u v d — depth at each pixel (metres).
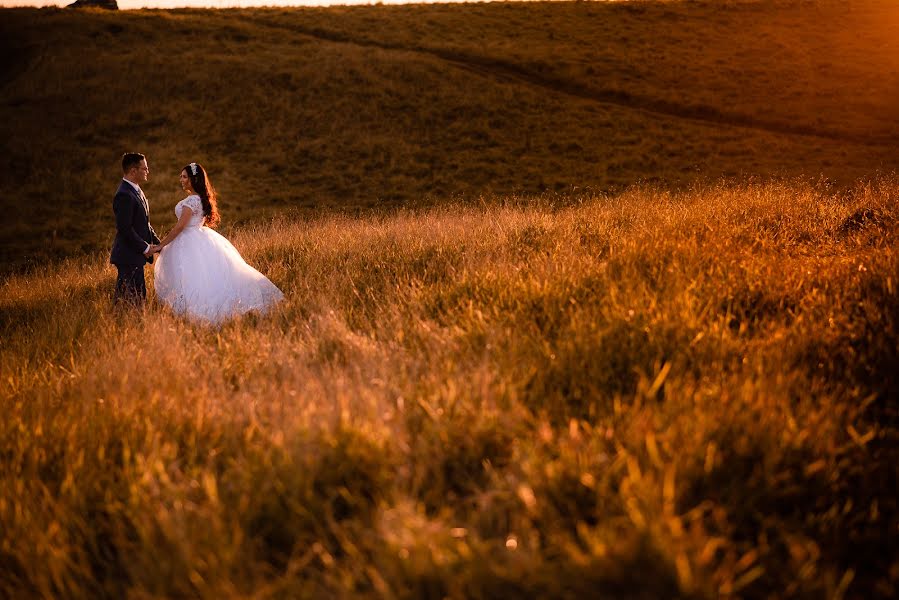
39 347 5.52
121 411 3.31
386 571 1.97
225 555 2.04
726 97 31.27
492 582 1.85
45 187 24.53
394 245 8.43
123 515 2.47
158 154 27.34
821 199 9.76
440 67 34.88
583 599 1.78
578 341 3.49
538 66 35.59
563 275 5.06
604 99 32.19
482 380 3.07
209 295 6.84
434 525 2.04
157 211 22.36
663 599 1.75
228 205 23.00
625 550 1.81
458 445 2.67
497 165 25.67
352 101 31.61
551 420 2.90
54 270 15.60
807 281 4.43
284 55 36.50
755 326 3.87
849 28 38.97
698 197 10.72
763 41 37.69
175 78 33.56
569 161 25.64
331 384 3.36
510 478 2.33
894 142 25.34
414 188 24.12
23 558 2.22
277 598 1.96
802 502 2.27
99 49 37.41
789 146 25.27
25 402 3.83
